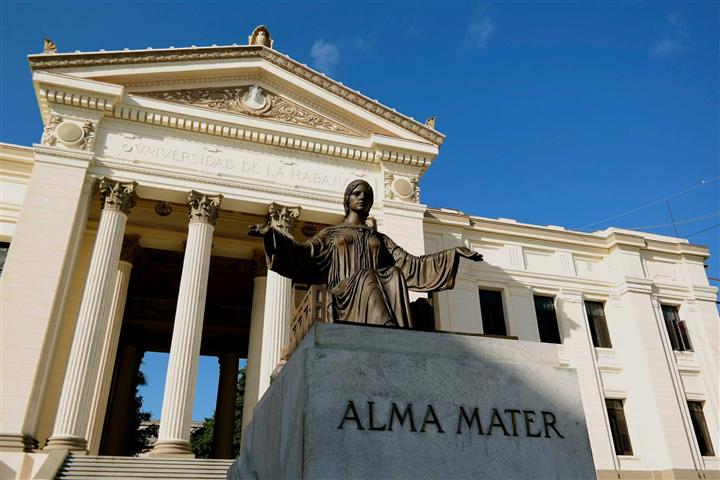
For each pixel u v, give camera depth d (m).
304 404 3.97
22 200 21.45
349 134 25.08
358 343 4.41
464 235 27.38
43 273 18.19
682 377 26.97
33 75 20.62
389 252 6.23
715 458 25.09
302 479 3.71
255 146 23.20
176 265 27.78
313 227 24.75
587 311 28.33
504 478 4.13
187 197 21.59
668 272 29.64
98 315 18.27
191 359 18.64
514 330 26.06
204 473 15.29
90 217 22.47
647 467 24.92
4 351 16.83
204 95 23.58
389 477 3.89
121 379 28.17
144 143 21.67
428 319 5.55
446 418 4.24
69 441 16.17
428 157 25.27
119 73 21.92
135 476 14.60
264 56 24.50
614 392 26.36
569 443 4.42
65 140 20.31
